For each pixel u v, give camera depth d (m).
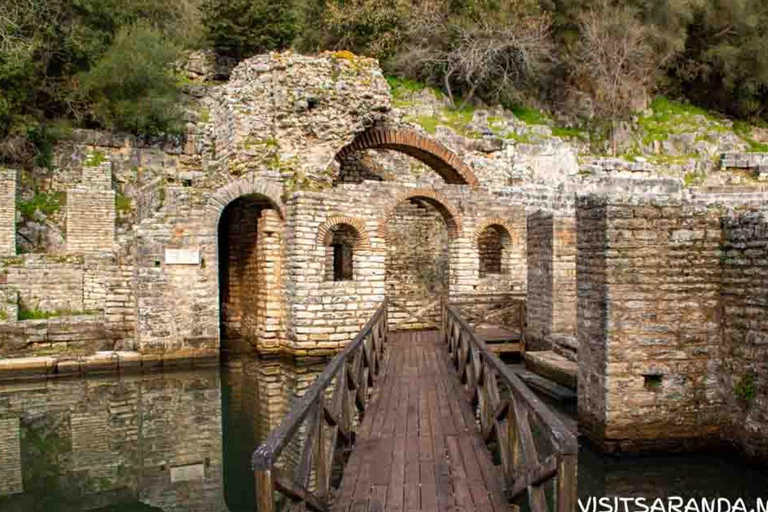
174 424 10.80
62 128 23.09
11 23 23.62
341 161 22.91
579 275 9.35
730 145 34.97
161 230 15.84
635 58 35.69
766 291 7.71
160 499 7.81
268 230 17.16
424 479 5.98
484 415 7.39
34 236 21.50
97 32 26.73
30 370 14.39
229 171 17.48
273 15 32.44
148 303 15.62
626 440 8.35
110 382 14.01
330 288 16.89
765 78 37.56
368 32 33.66
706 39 39.41
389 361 12.29
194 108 27.86
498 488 5.77
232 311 19.77
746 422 8.03
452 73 34.12
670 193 25.64
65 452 9.47
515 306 16.53
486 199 19.47
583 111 35.50
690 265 8.48
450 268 19.50
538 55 34.72
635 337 8.40
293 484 4.30
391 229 22.78
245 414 11.31
